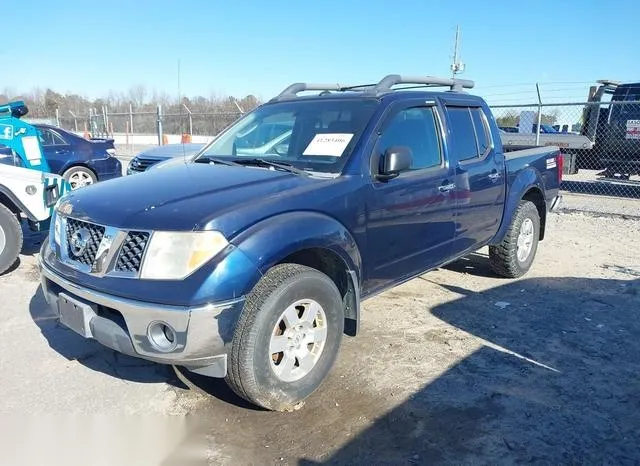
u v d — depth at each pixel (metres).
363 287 3.86
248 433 3.08
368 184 3.74
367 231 3.74
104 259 3.03
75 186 11.92
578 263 6.73
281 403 3.22
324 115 4.24
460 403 3.39
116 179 3.93
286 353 3.21
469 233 4.99
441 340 4.34
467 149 4.95
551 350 4.18
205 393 3.51
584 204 11.97
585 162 15.48
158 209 3.07
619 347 4.24
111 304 2.91
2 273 5.88
